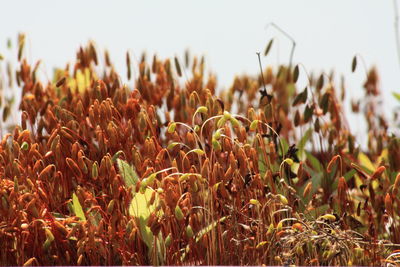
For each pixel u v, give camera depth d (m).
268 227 0.26
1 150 0.26
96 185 0.26
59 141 0.26
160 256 0.25
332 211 0.26
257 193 0.26
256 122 0.25
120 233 0.25
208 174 0.25
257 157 0.26
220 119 0.25
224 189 0.25
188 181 0.26
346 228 0.26
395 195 0.26
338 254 0.26
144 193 0.25
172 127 0.26
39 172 0.26
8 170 0.26
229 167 0.25
